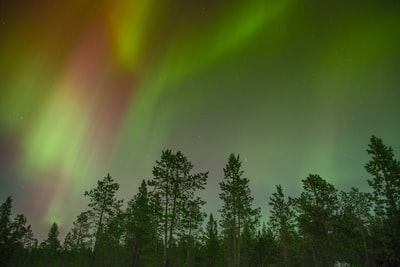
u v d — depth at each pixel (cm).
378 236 3116
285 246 4206
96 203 3781
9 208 5103
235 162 3734
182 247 4238
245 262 4403
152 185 3145
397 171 2822
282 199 4291
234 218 3594
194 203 3127
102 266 4722
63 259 5775
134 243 3931
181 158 3206
